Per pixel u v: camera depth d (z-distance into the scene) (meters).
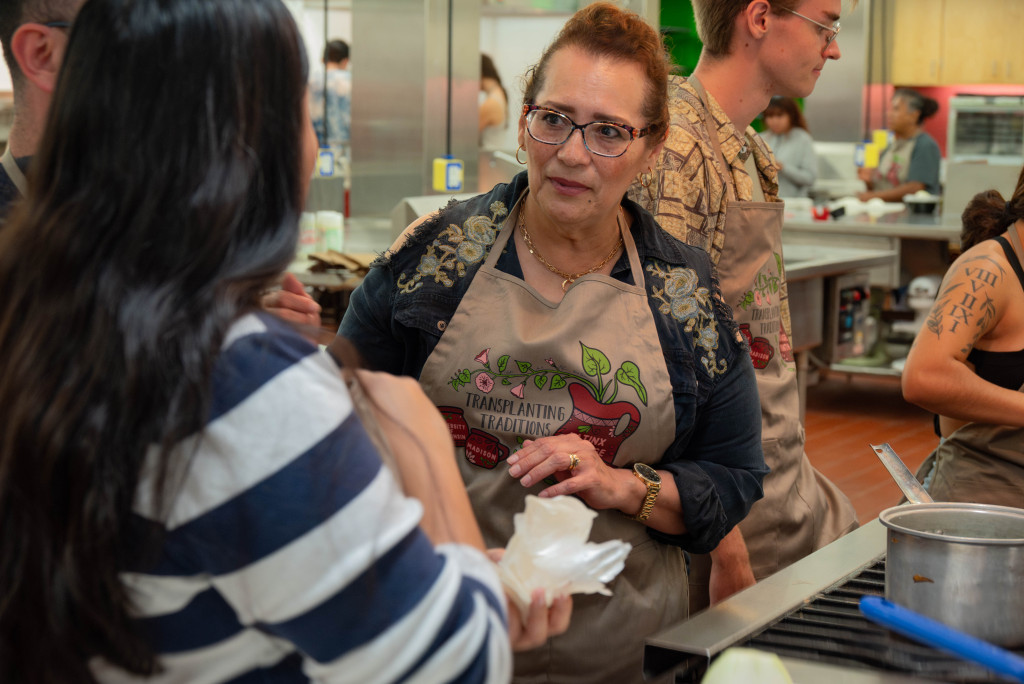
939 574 1.09
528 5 5.59
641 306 1.50
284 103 0.77
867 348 5.46
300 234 0.79
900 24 10.12
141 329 0.69
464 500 0.88
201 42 0.73
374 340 1.60
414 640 0.71
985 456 2.07
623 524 1.51
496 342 1.47
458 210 1.58
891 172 8.02
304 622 0.70
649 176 1.83
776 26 1.96
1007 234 2.06
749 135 2.18
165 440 0.68
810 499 2.21
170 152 0.72
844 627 1.13
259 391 0.70
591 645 1.48
